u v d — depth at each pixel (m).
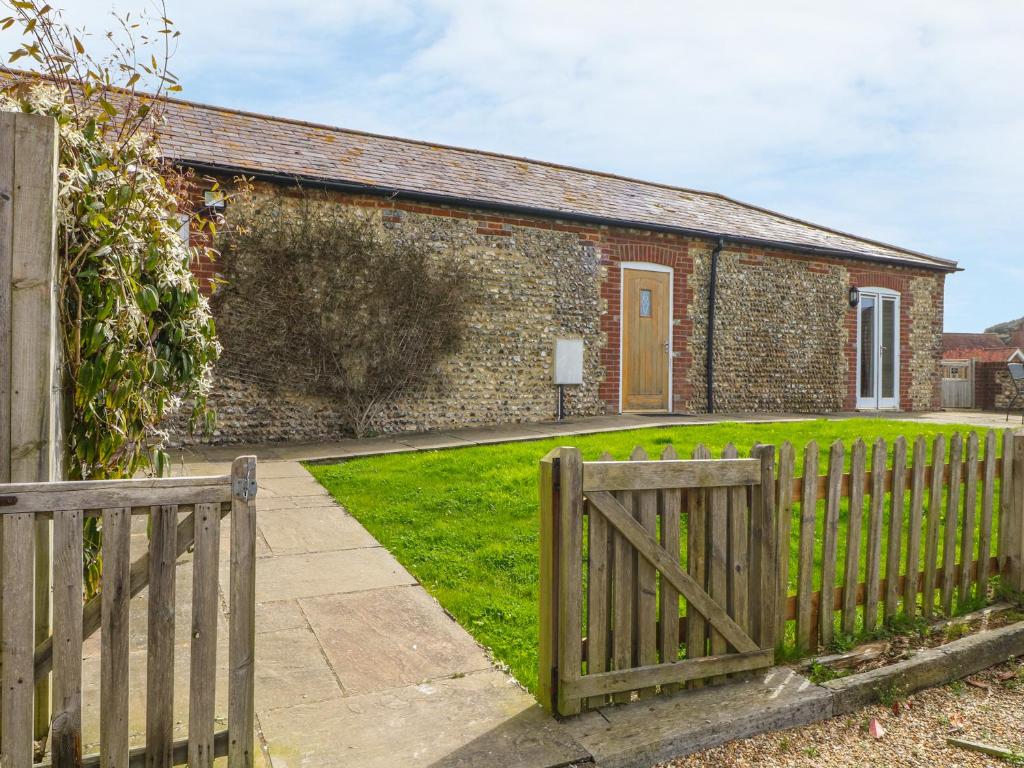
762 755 2.38
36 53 3.06
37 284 2.09
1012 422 11.10
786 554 2.98
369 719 2.39
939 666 3.01
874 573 3.30
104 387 2.87
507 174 11.43
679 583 2.65
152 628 1.87
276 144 9.38
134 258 2.94
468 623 3.25
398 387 9.29
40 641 2.03
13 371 2.07
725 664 2.73
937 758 2.39
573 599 2.44
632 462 2.56
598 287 10.79
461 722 2.39
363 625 3.20
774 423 9.47
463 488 5.67
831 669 2.94
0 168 2.06
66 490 1.77
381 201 9.12
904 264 13.76
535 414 10.24
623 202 11.84
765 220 13.80
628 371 11.12
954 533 3.58
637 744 2.27
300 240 8.53
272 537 4.50
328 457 7.16
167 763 1.89
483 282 9.85
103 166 2.79
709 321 11.74
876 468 3.29
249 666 1.94
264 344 8.42
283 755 2.15
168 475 3.73
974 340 34.09
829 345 13.03
